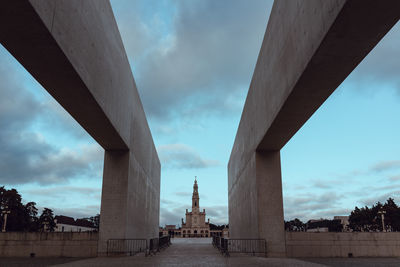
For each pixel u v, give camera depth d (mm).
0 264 13172
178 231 136125
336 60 9109
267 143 16953
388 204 53406
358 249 17891
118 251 16828
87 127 14539
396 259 16594
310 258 17109
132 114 18953
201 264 12539
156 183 34156
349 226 55938
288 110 12594
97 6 11734
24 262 14109
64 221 65125
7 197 43031
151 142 29094
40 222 55312
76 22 9688
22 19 7410
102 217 17266
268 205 17500
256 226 17672
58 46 8500
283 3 11984
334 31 7855
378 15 7258
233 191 30375
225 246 17516
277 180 17812
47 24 7773
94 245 17219
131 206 18703
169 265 12086
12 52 8805
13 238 17281
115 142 16828
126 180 17781
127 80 17422
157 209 35281
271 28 13938
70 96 11461
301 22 9906
